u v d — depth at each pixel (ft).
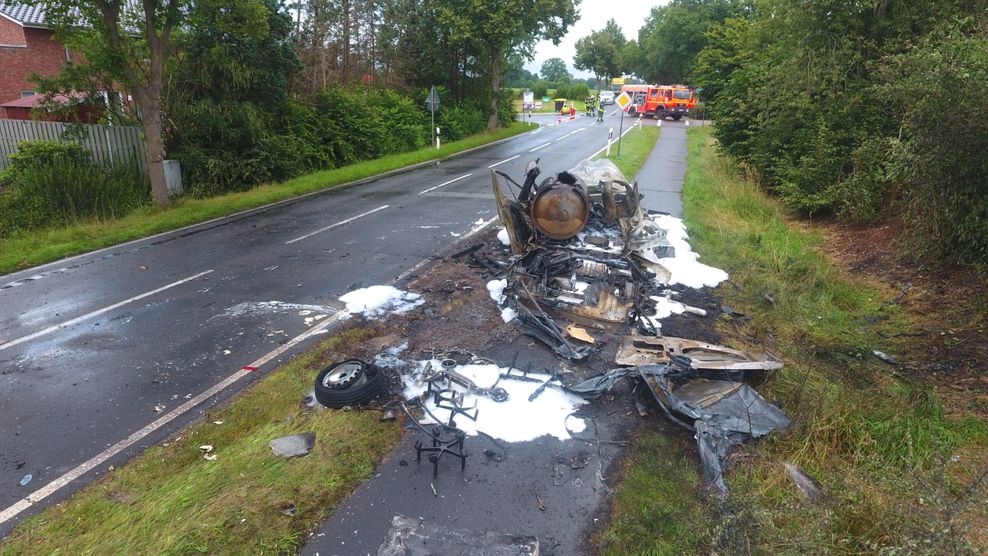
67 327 23.71
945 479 12.61
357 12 92.32
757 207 44.34
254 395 17.99
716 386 17.62
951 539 10.46
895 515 11.62
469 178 62.28
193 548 12.07
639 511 13.29
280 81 63.10
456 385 18.51
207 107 55.11
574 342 21.53
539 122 140.87
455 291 27.20
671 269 29.78
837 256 33.88
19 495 13.82
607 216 29.50
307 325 23.57
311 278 29.55
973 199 26.05
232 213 46.34
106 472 14.67
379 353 20.83
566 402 17.76
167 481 14.25
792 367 20.51
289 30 64.08
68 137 51.88
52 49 86.69
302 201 51.03
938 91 25.52
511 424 16.58
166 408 17.60
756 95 49.85
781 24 47.50
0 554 11.98
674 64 171.22
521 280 25.57
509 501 13.65
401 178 63.31
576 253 27.61
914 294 26.58
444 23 98.53
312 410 17.20
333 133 71.97
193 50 54.90
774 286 28.27
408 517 13.01
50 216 43.29
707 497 12.59
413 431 16.26
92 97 50.70
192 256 33.96
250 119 57.26
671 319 24.34
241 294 27.35
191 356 20.95
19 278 30.37
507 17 99.25
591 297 24.68
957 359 20.59
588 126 126.21
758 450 14.61
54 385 19.01
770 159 48.83
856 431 15.78
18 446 15.74
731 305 26.27
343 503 13.52
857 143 40.06
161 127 54.19
